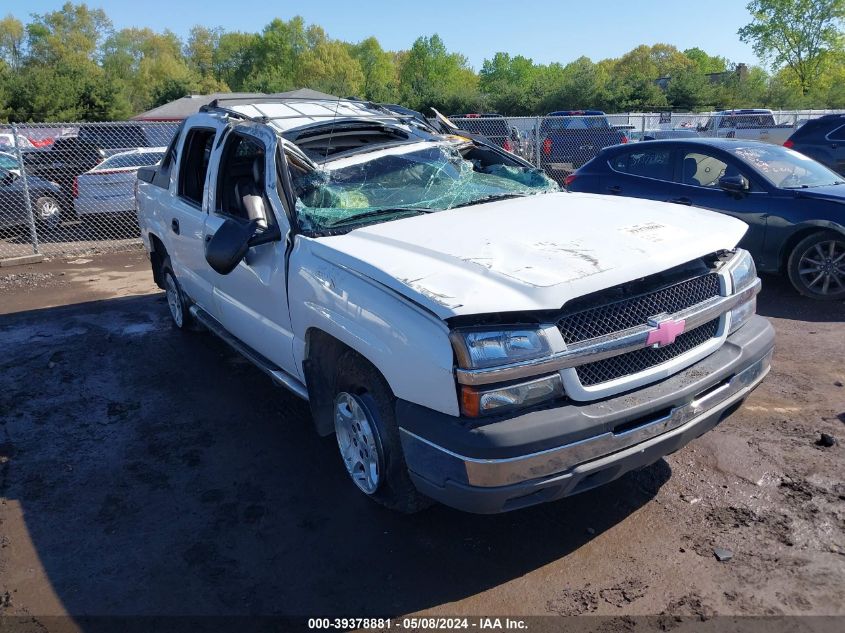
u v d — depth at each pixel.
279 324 3.99
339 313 3.25
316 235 3.66
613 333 2.86
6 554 3.37
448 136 5.05
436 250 3.17
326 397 3.77
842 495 3.50
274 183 3.88
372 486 3.43
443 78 86.38
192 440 4.47
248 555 3.30
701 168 7.58
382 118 4.85
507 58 85.19
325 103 5.14
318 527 3.49
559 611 2.84
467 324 2.71
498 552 3.24
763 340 3.44
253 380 5.40
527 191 4.54
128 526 3.57
